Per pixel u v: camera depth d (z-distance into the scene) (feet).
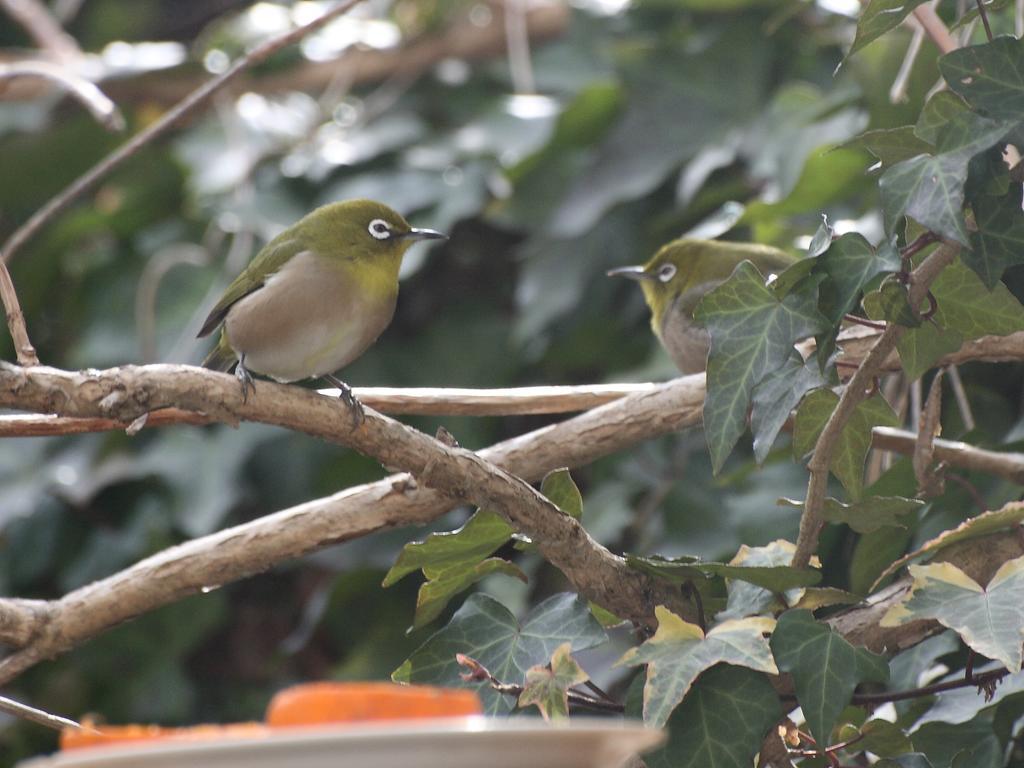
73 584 41.81
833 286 17.26
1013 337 22.09
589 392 25.44
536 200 41.83
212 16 57.62
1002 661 17.26
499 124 44.45
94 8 58.34
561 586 37.01
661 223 39.96
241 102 48.42
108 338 44.14
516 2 44.47
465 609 19.88
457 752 9.84
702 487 35.78
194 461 41.16
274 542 23.02
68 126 46.06
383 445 19.49
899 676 23.54
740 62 41.32
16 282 46.01
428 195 42.63
